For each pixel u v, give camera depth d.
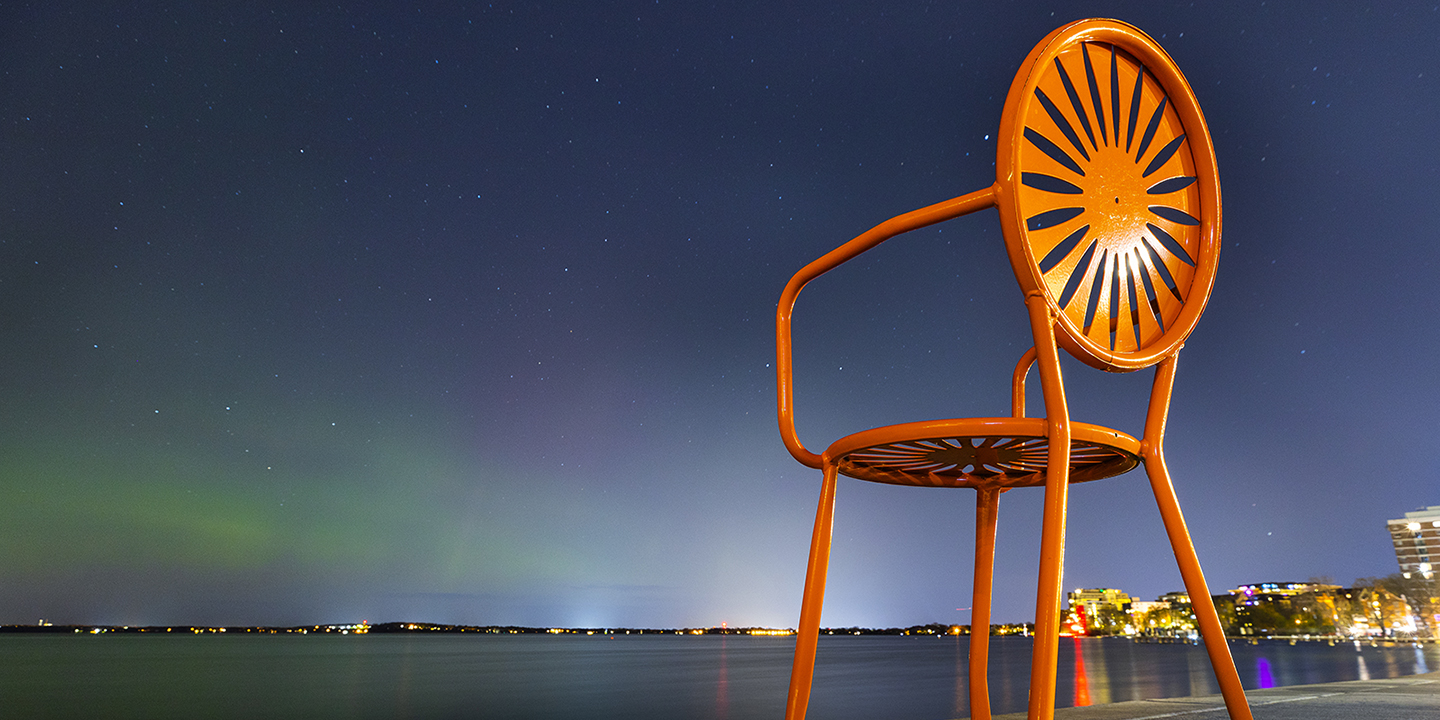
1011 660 74.12
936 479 3.30
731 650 140.38
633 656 100.62
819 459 2.88
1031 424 2.32
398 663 75.94
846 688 38.84
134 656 91.81
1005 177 2.48
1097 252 2.85
